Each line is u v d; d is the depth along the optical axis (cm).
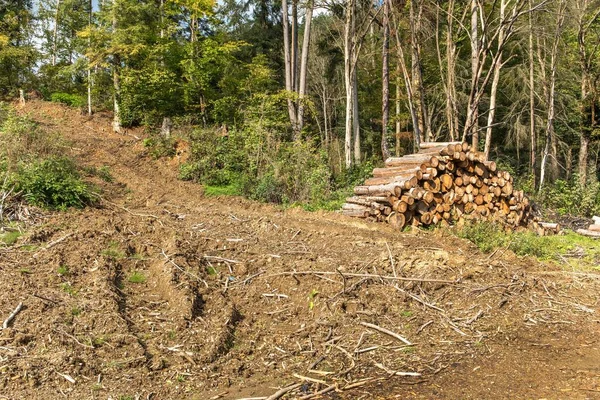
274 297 691
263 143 1764
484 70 2628
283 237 968
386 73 1891
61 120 2231
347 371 512
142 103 2248
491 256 923
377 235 994
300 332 603
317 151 1911
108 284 671
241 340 585
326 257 825
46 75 2941
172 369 510
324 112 3347
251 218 1112
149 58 2305
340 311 640
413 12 1944
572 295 757
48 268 703
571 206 1748
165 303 658
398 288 695
